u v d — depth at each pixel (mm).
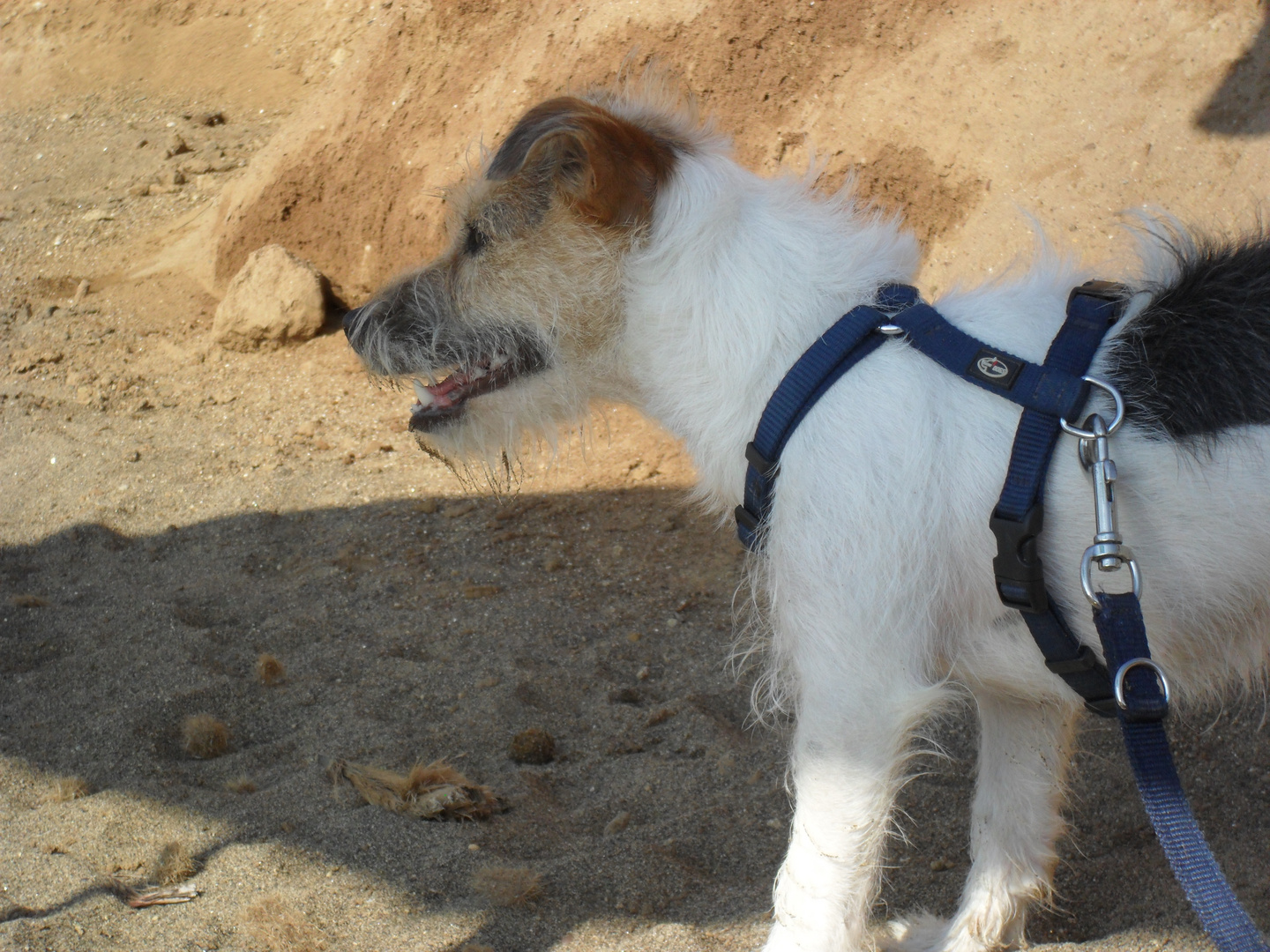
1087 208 1792
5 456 2152
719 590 1666
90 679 1495
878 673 1041
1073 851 1248
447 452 1187
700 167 1110
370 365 1180
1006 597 1023
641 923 1181
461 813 1290
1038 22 1989
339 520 1891
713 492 1121
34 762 1381
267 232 2648
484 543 1807
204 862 1246
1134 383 1021
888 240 1099
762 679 1212
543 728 1414
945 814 1302
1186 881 961
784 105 2121
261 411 2266
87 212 3266
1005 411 1031
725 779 1340
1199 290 1033
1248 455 1004
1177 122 1802
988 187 1892
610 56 2273
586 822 1295
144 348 2559
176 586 1727
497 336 1143
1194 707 1243
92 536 1872
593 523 1849
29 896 1207
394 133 2516
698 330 1086
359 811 1298
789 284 1075
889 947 1173
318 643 1566
